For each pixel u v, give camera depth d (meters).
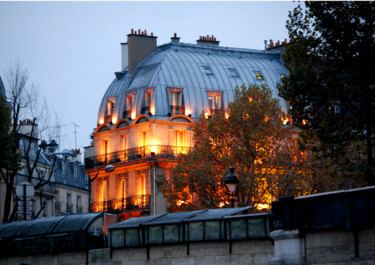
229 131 80.44
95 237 52.81
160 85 96.50
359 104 46.47
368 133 46.16
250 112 80.31
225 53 104.31
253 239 43.88
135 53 101.12
